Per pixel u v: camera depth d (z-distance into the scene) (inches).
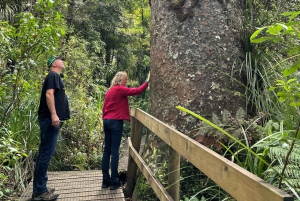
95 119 210.8
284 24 32.6
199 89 97.1
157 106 106.5
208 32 100.5
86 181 128.2
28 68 111.3
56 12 118.3
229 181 38.4
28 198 105.4
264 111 92.0
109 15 396.8
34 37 108.2
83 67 255.9
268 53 108.3
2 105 139.6
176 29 103.7
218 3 103.7
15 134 136.6
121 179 142.2
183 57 100.8
